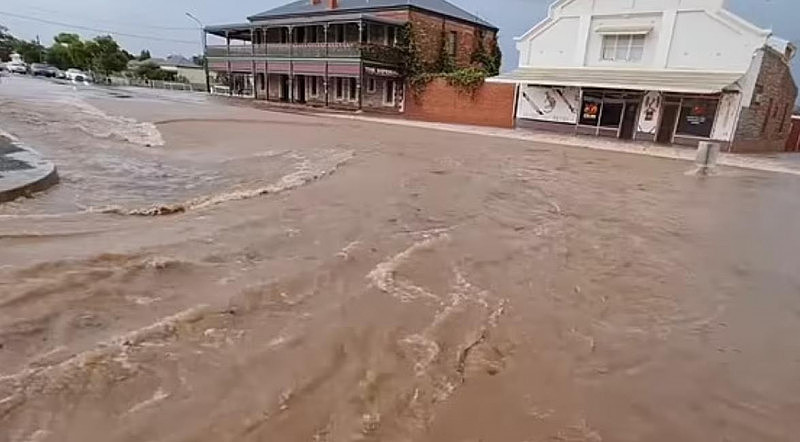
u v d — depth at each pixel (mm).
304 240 6609
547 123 27781
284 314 4520
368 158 14375
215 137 16797
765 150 26438
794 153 27453
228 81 47656
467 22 39000
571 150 19953
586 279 6027
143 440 2885
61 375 3385
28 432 2875
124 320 4188
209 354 3787
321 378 3598
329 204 8648
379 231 7266
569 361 4129
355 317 4559
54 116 18203
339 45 33781
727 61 22203
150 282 4953
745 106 22031
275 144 16172
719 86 20953
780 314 5391
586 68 26219
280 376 3582
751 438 3334
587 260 6730
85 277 4926
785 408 3695
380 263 5953
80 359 3578
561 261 6602
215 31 45969
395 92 35031
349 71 33531
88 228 6445
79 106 22797
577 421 3373
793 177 16047
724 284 6191
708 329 4930
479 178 12359
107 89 41594
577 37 26312
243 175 10672
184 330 4098
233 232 6730
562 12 26594
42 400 3137
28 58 75938
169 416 3092
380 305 4844
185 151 13469
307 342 4066
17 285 4633
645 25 23922
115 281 4902
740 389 3910
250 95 45656
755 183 14414
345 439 3018
